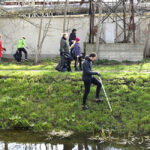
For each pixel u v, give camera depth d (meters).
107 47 14.69
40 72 10.51
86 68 7.73
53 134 7.33
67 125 7.70
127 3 17.38
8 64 14.42
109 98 8.61
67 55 10.73
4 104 8.68
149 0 17.89
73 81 9.56
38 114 8.20
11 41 18.09
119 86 9.16
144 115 7.91
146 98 8.57
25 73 10.38
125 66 12.69
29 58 17.94
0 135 7.32
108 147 6.45
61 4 18.34
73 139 6.99
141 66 12.48
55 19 17.75
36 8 17.69
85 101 8.17
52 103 8.64
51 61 15.48
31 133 7.43
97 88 8.28
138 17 17.27
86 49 14.85
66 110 8.27
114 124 7.62
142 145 6.50
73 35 15.11
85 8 18.16
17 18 17.48
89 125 7.57
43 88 9.34
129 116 7.87
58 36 17.86
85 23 17.70
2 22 17.97
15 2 19.25
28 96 9.05
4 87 9.61
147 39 17.12
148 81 9.45
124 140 6.83
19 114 8.24
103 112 8.05
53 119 7.95
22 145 6.69
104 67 12.42
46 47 17.97
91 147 6.50
